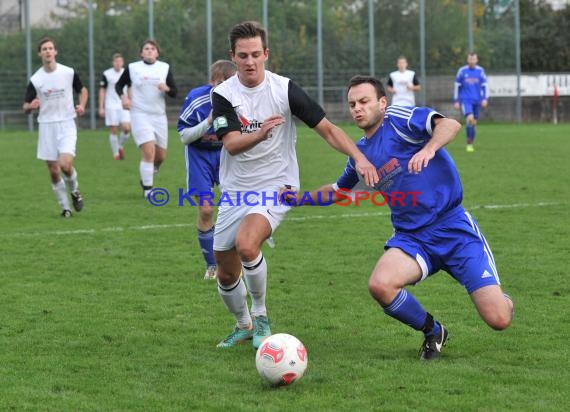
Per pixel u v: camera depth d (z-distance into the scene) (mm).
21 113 98562
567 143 73250
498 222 34094
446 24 106375
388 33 105812
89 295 23172
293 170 18578
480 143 73938
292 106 17859
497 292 17016
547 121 110312
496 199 40438
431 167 17391
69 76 36781
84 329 19859
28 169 56125
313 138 82500
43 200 41969
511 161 57781
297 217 36000
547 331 19359
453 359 17438
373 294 16953
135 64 41500
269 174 18266
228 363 17375
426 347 17484
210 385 15922
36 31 98938
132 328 19969
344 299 22547
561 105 110375
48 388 15805
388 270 17000
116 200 41875
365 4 105812
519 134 85875
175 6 101500
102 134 91375
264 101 17812
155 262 27453
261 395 15344
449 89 107000
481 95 67000
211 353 18109
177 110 102000
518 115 108875
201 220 25016
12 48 98312
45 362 17391
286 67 104812
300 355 15727
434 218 17375
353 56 105625
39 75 36562
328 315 20984
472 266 17172
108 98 62812
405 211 17562
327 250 29062
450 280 24406
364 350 18156
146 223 34969
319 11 104625
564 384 15750
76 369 16953
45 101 36406
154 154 41969
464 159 59438
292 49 104812
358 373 16516
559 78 110062
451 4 106375
